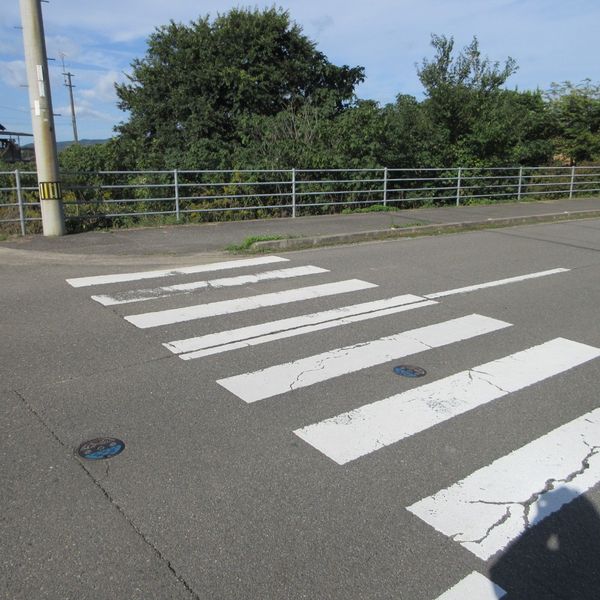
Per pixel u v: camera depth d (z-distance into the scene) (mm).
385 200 16703
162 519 2959
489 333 6051
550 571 2699
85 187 11758
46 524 2889
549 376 4949
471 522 3027
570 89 29422
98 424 3902
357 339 5750
